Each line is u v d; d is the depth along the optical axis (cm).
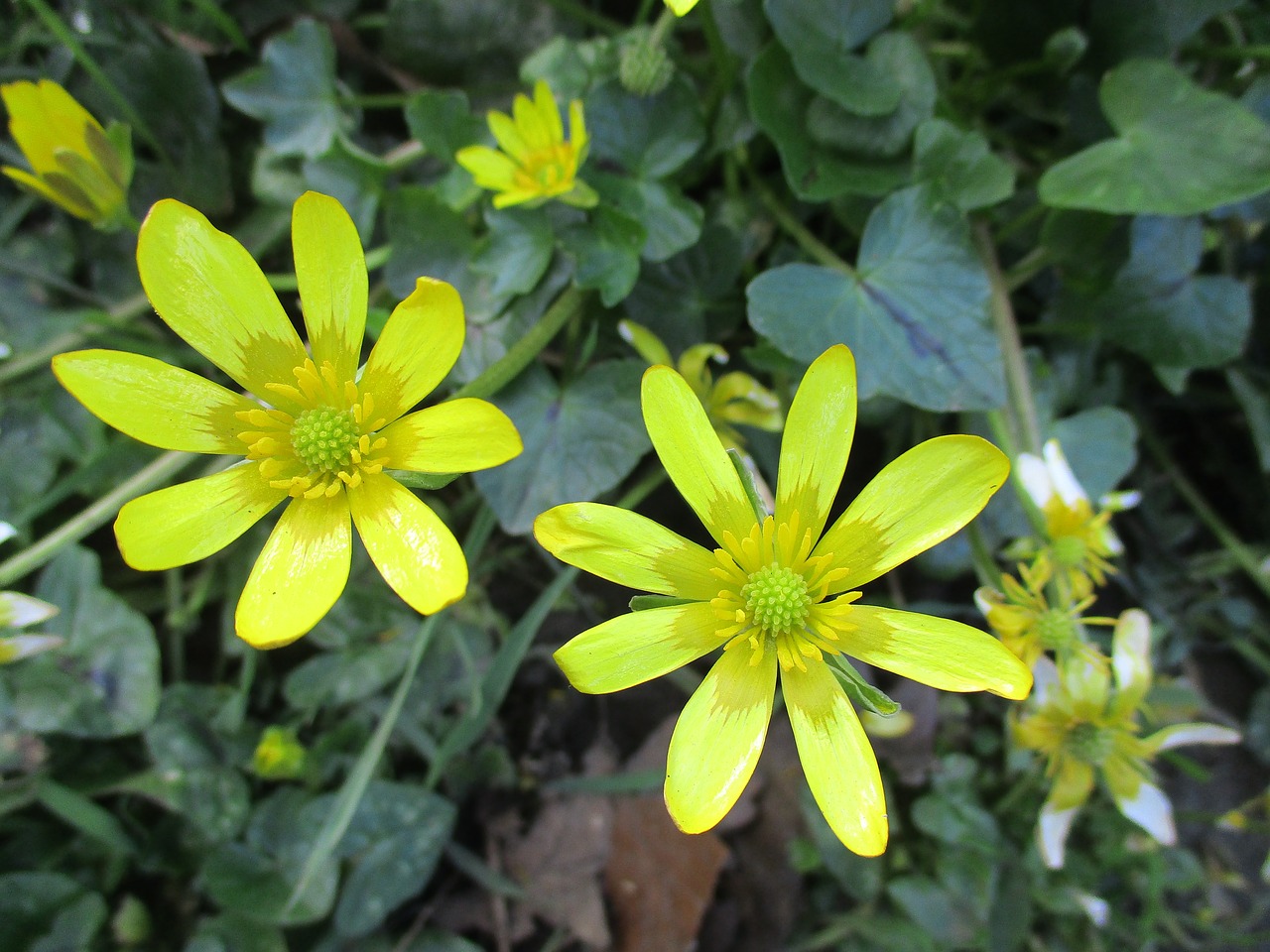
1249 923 14
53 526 13
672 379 8
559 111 12
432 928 12
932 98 11
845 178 11
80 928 11
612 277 11
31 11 13
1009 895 13
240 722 12
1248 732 15
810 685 8
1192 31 12
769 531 8
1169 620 14
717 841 12
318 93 13
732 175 12
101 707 11
